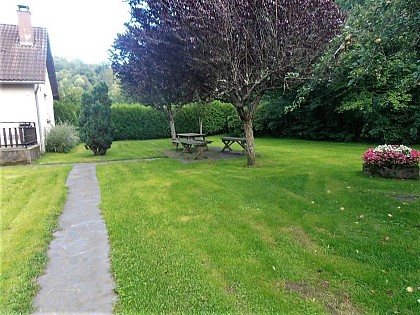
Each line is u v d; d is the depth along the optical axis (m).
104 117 10.03
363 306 2.00
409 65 3.48
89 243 3.06
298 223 3.53
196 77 7.62
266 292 2.16
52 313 1.96
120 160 9.06
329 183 5.42
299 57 6.14
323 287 2.23
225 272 2.44
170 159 8.97
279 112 15.71
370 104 11.20
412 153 5.70
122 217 3.80
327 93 13.27
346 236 3.14
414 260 2.58
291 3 5.74
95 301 2.09
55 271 2.51
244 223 3.54
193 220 3.65
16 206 4.33
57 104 17.70
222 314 1.93
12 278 2.38
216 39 5.97
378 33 3.18
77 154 10.85
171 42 6.64
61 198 4.72
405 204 4.12
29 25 11.60
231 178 5.98
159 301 2.07
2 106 10.30
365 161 6.05
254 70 6.48
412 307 1.96
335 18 6.26
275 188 5.14
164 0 6.22
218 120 20.47
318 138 15.24
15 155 8.30
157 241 3.05
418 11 3.00
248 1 5.79
